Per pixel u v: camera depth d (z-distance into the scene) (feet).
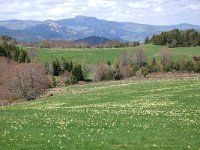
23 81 308.40
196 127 106.52
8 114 144.56
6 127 107.45
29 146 82.89
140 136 94.84
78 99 199.93
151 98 175.42
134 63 602.85
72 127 108.68
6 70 392.06
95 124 113.39
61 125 112.47
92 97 201.46
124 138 92.63
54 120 123.03
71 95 228.02
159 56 651.25
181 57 634.02
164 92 190.29
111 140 90.48
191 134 97.04
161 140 90.38
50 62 602.44
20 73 312.29
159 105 153.58
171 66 472.85
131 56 609.83
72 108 162.40
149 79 306.96
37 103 207.10
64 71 531.50
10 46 598.34
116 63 576.20
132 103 165.89
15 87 308.40
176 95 176.04
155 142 88.43
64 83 424.05
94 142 87.81
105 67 490.08
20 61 560.61
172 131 100.94
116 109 149.89
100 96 201.87
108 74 471.62
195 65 456.86
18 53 579.89
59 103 192.13
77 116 132.77
